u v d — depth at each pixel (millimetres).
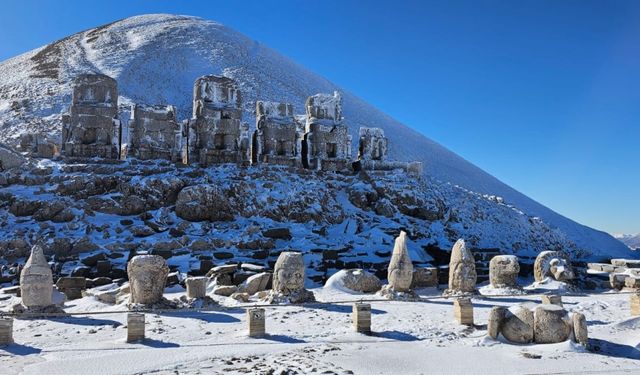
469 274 16875
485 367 9086
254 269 18250
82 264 18656
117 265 18609
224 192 24672
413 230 26484
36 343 10336
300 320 12703
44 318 12672
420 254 23047
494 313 10977
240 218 24406
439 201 30484
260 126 30141
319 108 31469
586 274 21672
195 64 74000
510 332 10797
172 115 28500
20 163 25828
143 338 10539
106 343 10320
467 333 11609
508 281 17875
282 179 27391
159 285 13836
